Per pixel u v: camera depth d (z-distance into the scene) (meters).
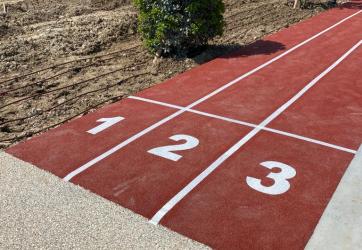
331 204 3.64
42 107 5.38
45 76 6.25
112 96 5.75
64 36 7.73
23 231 3.28
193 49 7.55
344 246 3.18
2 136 4.68
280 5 11.48
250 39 8.52
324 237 3.27
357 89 6.14
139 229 3.32
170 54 7.23
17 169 4.07
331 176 4.04
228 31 8.95
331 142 4.67
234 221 3.43
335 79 6.53
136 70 6.69
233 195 3.75
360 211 3.56
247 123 5.06
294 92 6.01
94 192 3.77
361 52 7.88
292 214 3.51
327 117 5.26
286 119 5.18
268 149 4.49
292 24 9.87
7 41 7.35
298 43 8.38
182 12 6.84
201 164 4.21
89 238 3.21
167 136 4.72
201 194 3.76
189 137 4.71
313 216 3.49
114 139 4.65
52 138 4.66
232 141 4.64
